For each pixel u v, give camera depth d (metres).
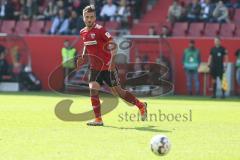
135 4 131.12
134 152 42.19
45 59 124.75
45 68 124.75
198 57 115.75
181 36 123.38
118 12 127.88
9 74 122.19
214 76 108.56
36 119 63.00
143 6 135.12
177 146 45.44
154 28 122.81
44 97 100.12
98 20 128.12
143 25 128.50
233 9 127.19
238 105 88.75
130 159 39.44
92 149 43.41
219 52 108.31
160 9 133.12
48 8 132.25
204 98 106.25
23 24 132.62
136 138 49.00
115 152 42.16
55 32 126.12
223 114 72.56
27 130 53.72
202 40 118.75
